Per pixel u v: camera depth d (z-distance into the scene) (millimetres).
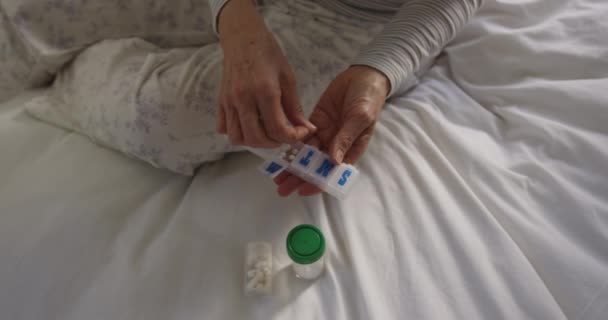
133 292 536
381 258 550
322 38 735
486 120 700
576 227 534
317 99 727
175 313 521
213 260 575
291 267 567
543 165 600
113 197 646
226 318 519
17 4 732
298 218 619
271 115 528
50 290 541
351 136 577
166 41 866
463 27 786
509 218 556
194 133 644
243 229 608
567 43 728
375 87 605
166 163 660
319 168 576
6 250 566
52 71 818
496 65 756
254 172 681
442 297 507
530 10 779
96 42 808
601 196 557
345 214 601
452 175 616
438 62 844
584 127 636
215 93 657
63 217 603
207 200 645
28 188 636
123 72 696
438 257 538
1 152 689
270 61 557
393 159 655
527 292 492
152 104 627
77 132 739
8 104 804
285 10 776
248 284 537
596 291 482
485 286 504
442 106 740
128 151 668
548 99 672
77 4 757
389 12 781
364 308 501
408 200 598
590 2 788
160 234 610
